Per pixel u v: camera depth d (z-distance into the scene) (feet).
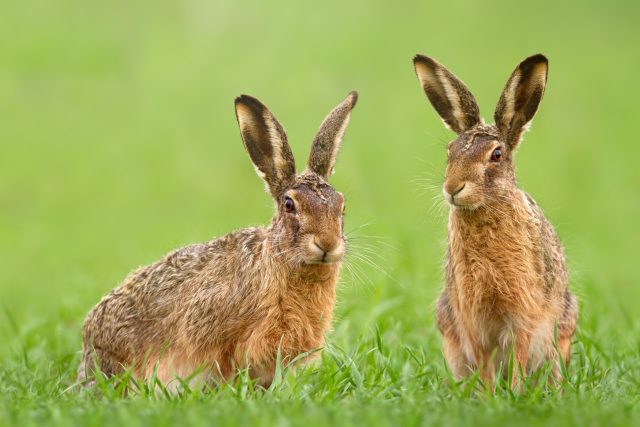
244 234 69.82
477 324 71.46
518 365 66.54
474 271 70.54
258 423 50.47
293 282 66.54
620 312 100.63
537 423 51.93
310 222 65.92
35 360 78.95
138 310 71.26
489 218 69.72
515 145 73.61
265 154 71.26
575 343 76.28
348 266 73.36
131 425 50.49
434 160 188.44
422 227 136.67
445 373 69.82
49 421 52.95
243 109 71.31
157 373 68.33
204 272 69.62
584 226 169.27
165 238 138.92
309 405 56.39
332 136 71.82
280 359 64.54
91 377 71.10
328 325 69.15
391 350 75.46
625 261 143.95
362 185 174.50
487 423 52.42
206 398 59.52
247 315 66.85
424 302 96.32
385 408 55.83
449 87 76.13
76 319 95.40
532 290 70.13
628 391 66.13
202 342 68.08
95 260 138.92
